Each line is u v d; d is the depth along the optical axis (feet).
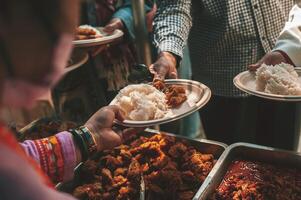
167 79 4.64
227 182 3.80
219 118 6.06
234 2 5.11
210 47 5.52
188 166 3.98
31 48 1.22
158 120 3.70
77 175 3.85
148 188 3.73
